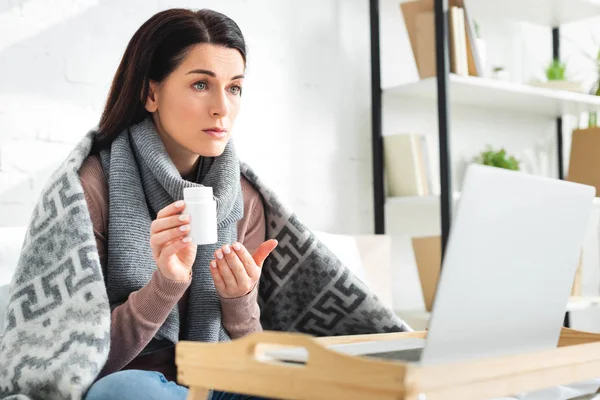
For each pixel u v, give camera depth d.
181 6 2.22
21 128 1.91
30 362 1.17
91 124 2.04
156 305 1.21
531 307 0.95
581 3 2.95
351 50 2.67
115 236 1.33
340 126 2.62
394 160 2.64
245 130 2.35
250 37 2.37
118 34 2.10
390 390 0.71
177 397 1.11
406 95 2.77
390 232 2.74
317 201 2.54
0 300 1.40
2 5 1.88
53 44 1.97
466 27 2.57
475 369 0.77
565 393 1.18
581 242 1.01
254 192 1.58
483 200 0.82
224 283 1.32
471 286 0.84
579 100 2.91
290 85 2.48
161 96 1.42
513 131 3.17
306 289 1.58
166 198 1.40
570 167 3.17
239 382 0.84
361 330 1.60
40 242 1.29
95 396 1.09
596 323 3.46
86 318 1.19
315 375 0.77
